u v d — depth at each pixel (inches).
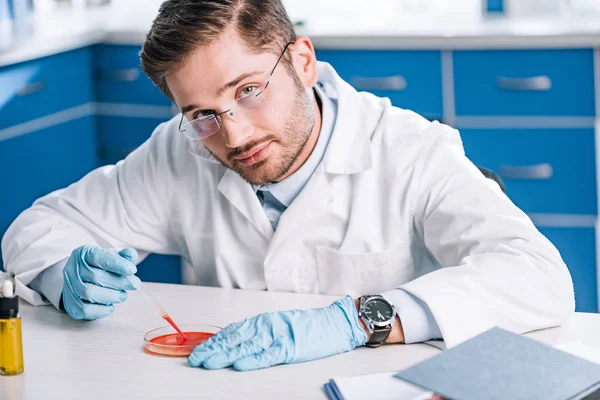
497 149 135.8
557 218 135.9
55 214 75.5
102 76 148.6
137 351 56.6
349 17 150.6
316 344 54.6
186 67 60.6
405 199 69.2
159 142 77.7
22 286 67.3
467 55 133.0
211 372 53.1
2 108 126.6
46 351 57.1
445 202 66.8
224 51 60.1
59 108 140.0
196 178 75.2
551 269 59.7
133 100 148.2
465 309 56.9
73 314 62.4
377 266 69.7
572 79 130.9
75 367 54.3
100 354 56.3
